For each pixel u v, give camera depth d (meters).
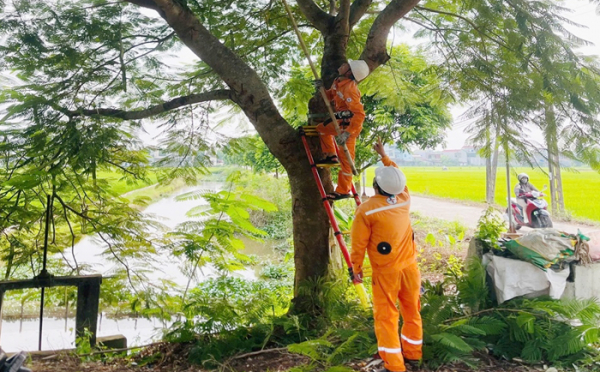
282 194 19.86
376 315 4.46
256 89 6.24
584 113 5.64
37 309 10.26
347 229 9.86
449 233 13.30
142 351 6.23
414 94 8.77
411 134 12.45
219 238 7.68
